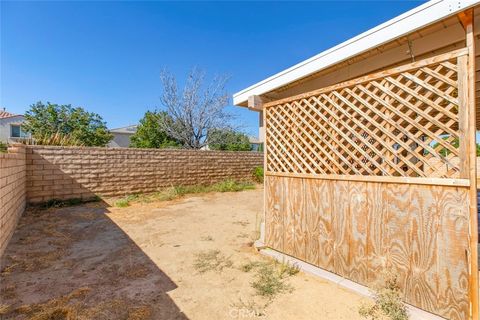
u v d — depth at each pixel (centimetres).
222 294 255
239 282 280
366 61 299
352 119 267
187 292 259
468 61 192
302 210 318
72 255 360
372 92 254
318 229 299
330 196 287
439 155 209
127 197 786
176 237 446
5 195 377
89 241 422
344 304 233
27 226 498
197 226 518
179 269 314
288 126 340
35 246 393
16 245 396
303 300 241
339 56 278
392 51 274
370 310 219
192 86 1598
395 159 243
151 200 780
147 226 516
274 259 335
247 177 1158
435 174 211
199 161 991
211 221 557
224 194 915
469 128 191
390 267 235
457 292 196
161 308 230
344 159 274
